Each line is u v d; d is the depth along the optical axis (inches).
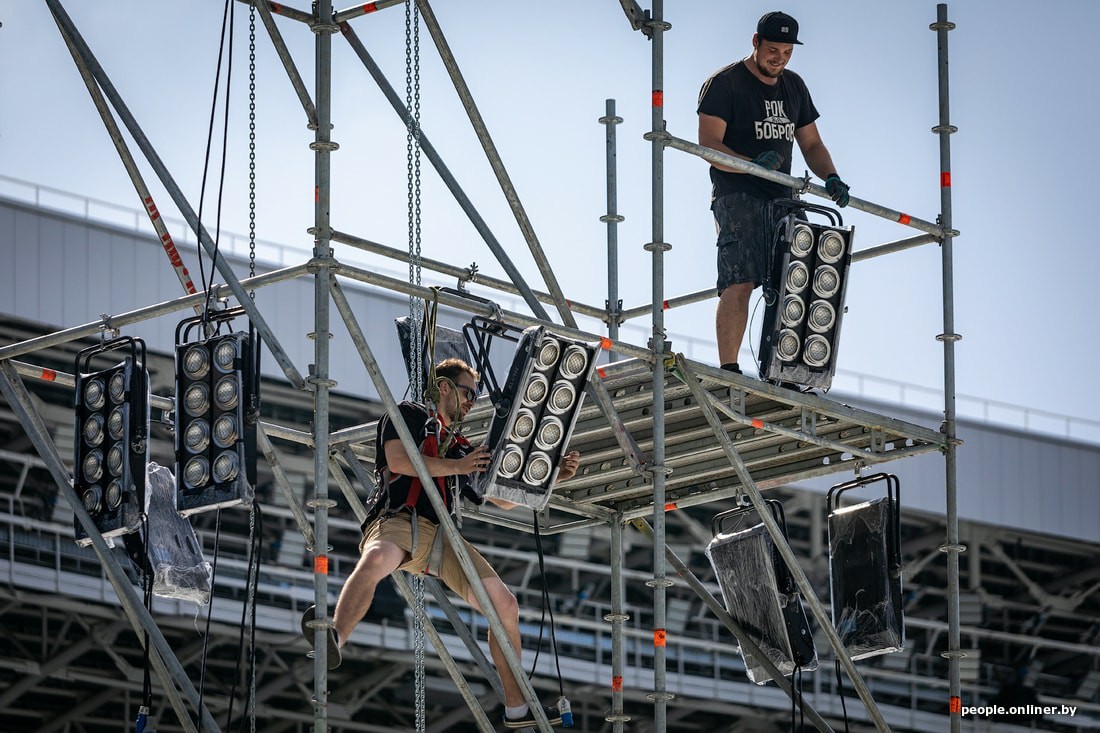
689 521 3043.8
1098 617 3403.1
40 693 2815.0
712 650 3068.4
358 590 814.5
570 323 1040.8
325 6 827.4
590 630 3021.7
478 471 845.2
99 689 2800.2
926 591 3282.5
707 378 916.0
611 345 888.9
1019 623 3378.4
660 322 910.4
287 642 2753.4
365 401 2598.4
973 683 3321.9
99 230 2464.3
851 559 1022.4
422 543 842.8
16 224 2409.0
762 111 1005.2
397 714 2952.8
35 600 2571.4
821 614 960.3
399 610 2851.9
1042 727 3339.1
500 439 848.9
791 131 1015.6
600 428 1002.1
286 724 2883.9
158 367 2492.6
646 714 3063.5
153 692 2795.3
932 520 3152.1
